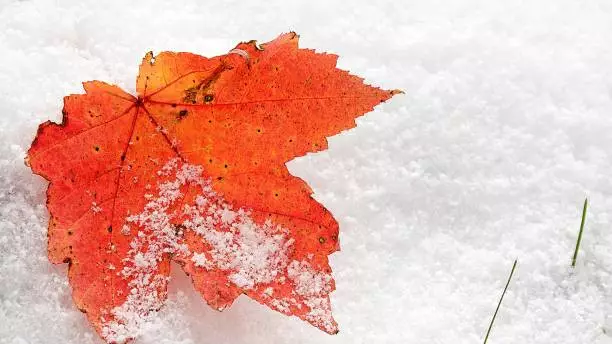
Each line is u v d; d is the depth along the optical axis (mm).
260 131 384
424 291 398
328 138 417
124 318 377
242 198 384
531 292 402
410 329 392
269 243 382
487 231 409
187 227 383
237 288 379
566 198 416
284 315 390
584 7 448
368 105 382
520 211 413
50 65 416
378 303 395
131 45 424
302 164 413
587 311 400
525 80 433
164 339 383
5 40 417
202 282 379
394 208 410
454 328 393
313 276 378
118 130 382
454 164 417
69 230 376
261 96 382
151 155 383
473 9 445
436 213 410
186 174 384
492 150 421
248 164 384
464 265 403
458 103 427
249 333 387
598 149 423
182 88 381
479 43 438
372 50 434
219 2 438
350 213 407
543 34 442
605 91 433
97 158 380
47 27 422
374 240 404
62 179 377
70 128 378
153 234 381
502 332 394
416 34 438
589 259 408
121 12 429
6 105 405
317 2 441
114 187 381
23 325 381
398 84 428
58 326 382
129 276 379
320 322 375
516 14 445
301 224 381
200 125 384
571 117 427
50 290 386
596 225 412
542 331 396
